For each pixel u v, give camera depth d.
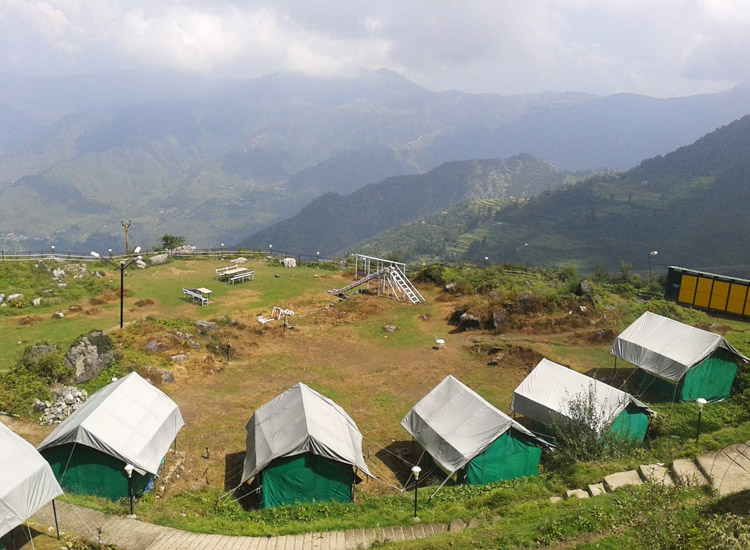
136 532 18.41
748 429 23.44
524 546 15.91
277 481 22.53
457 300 57.25
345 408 33.28
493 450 24.25
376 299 57.78
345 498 23.03
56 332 42.84
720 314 53.91
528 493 20.88
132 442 22.48
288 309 52.81
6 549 16.64
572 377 29.58
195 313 50.56
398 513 20.73
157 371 34.66
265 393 34.66
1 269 56.47
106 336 35.81
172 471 24.73
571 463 23.41
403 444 29.08
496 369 40.22
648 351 33.94
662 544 14.74
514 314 48.50
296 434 23.16
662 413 31.12
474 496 22.34
